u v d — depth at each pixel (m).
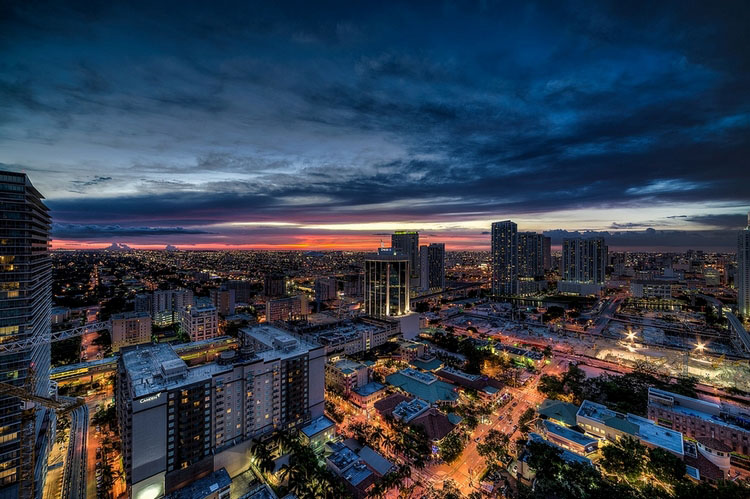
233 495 127.56
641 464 126.94
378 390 193.25
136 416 114.12
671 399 167.38
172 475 121.19
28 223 116.44
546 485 113.56
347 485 122.19
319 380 167.50
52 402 120.06
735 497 107.88
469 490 128.25
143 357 146.50
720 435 146.88
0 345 110.75
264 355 154.88
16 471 110.88
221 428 134.75
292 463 126.69
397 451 147.12
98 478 134.25
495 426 171.50
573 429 159.50
